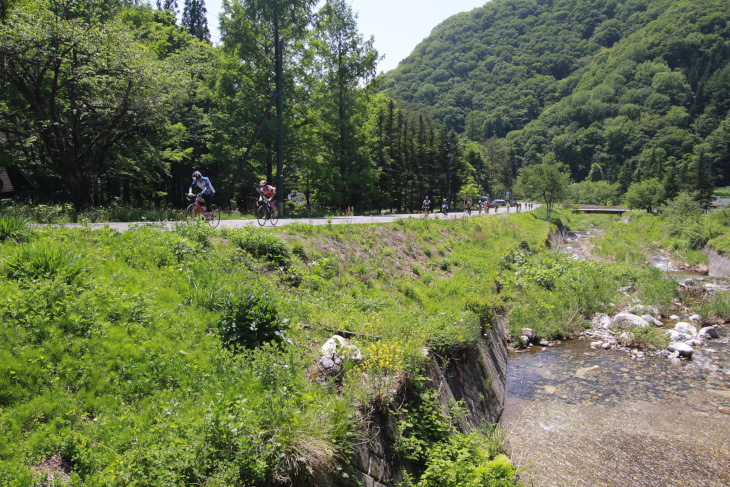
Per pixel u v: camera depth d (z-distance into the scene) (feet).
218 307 25.12
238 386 17.74
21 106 72.38
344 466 15.78
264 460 13.48
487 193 374.22
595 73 629.10
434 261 57.47
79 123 73.61
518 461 24.88
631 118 500.74
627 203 262.88
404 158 211.82
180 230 34.99
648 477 23.94
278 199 94.12
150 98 72.33
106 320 20.47
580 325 50.78
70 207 54.19
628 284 66.18
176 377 17.92
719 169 394.32
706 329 49.14
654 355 42.96
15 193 83.15
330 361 20.75
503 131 597.52
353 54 132.67
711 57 533.55
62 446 13.43
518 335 46.21
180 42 120.16
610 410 31.55
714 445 27.20
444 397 23.63
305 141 122.21
